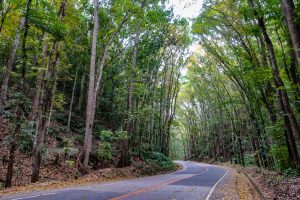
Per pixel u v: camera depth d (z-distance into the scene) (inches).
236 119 1683.1
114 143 1170.0
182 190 507.2
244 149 2091.5
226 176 912.9
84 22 1137.4
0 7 603.2
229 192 501.0
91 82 764.0
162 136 1551.4
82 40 1169.4
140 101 1173.1
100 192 446.9
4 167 649.0
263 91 748.6
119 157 917.2
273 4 451.8
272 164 914.7
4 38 877.8
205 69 1409.9
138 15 841.5
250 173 993.5
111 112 1380.4
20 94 567.2
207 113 2265.0
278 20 480.7
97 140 1150.3
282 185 467.5
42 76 696.4
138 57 1206.9
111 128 1344.7
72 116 1238.9
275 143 745.0
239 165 1673.2
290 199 350.0
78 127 1198.9
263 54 598.9
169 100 1592.0
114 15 940.0
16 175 634.8
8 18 714.8
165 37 1208.8
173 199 393.4
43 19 572.1
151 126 1398.9
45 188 499.2
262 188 547.2
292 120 434.9
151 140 1373.0
